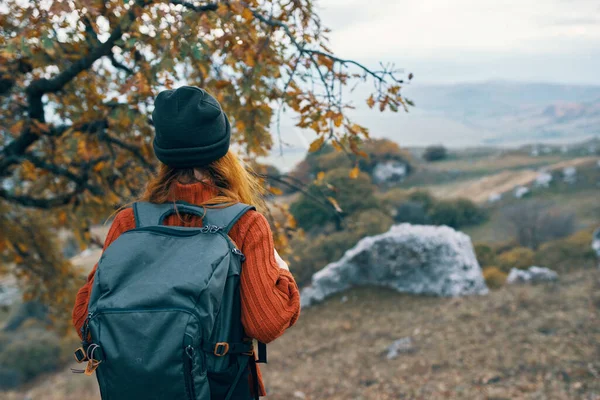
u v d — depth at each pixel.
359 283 17.09
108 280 1.17
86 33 3.05
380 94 2.87
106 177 4.38
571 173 50.06
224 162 1.40
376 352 11.29
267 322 1.21
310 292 17.34
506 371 8.35
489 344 9.88
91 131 3.79
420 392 8.27
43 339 22.58
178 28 2.58
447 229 16.70
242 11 2.65
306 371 11.07
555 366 8.05
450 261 15.66
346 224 4.07
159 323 1.09
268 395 9.62
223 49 2.85
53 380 17.31
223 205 1.31
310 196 3.99
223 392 1.20
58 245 7.04
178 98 1.29
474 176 67.62
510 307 11.95
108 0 2.75
